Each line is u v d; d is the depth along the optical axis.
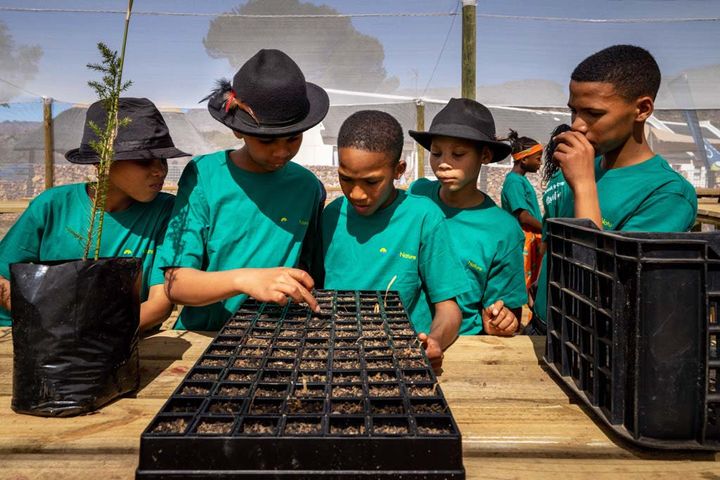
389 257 2.01
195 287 1.69
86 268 1.21
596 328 1.17
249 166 2.04
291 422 0.92
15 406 1.21
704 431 1.02
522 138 4.92
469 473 0.97
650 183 1.90
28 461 1.01
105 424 1.16
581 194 1.82
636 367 1.03
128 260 1.29
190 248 1.88
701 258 1.02
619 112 1.82
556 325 1.48
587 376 1.26
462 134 2.25
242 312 1.66
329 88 7.18
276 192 2.04
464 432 1.12
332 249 2.11
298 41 6.23
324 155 13.59
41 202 2.02
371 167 1.76
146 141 1.82
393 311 1.65
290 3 5.60
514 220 2.57
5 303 1.86
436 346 1.44
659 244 1.02
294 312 1.66
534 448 1.07
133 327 1.31
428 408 0.97
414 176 8.62
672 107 7.05
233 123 1.77
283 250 2.03
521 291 2.54
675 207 1.84
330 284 2.10
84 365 1.21
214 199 1.98
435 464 0.84
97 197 1.27
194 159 2.08
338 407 0.98
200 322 2.06
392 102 7.43
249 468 0.84
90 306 1.21
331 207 2.18
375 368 1.17
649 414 1.04
